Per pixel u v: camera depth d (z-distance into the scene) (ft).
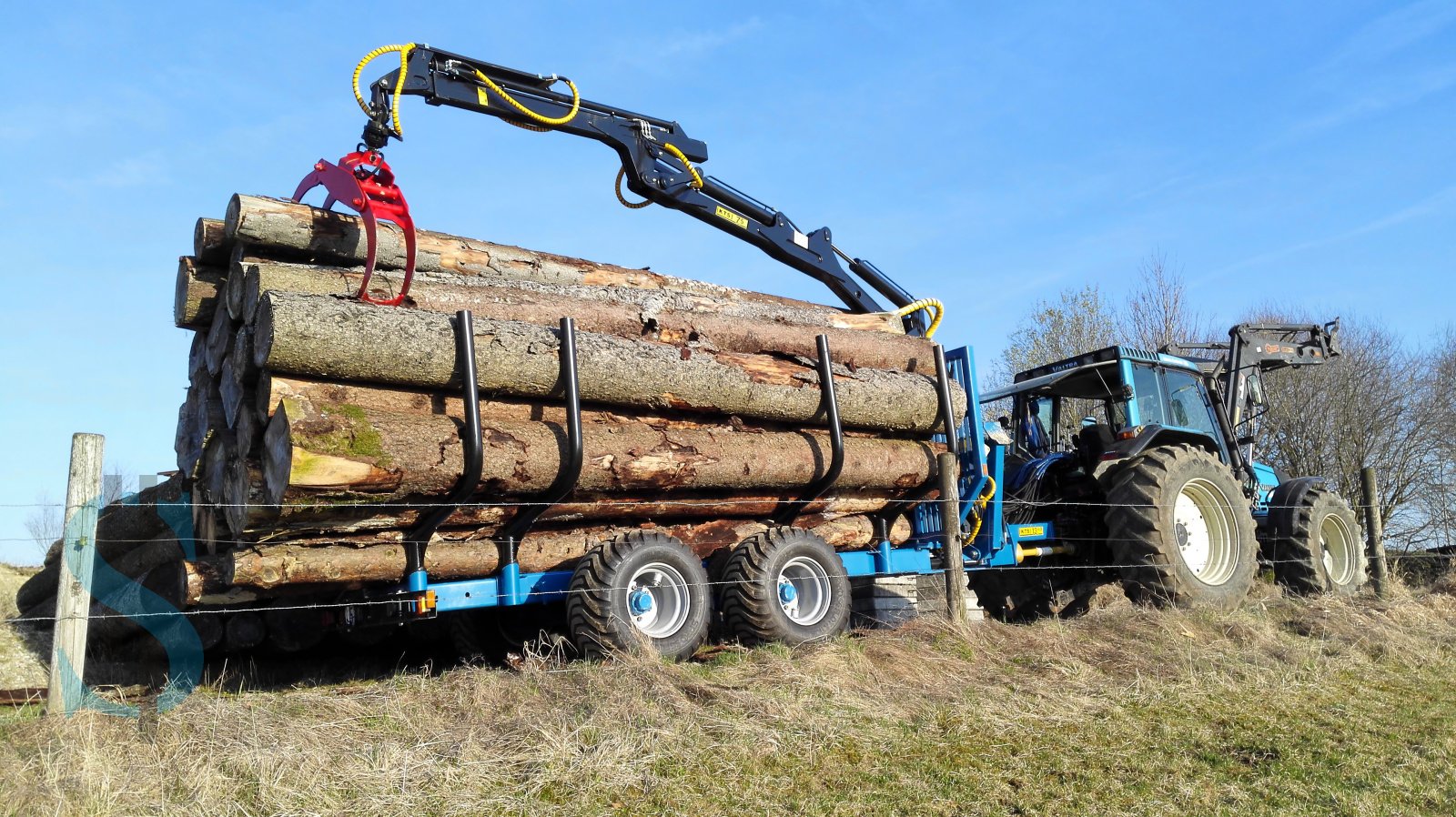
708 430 22.35
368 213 18.28
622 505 21.27
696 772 13.67
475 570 19.92
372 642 24.90
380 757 13.29
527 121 24.07
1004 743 15.52
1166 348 33.09
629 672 17.04
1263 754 15.16
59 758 12.91
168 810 11.76
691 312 23.59
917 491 26.32
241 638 22.80
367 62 20.84
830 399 23.44
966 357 27.20
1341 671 21.38
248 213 18.95
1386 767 14.48
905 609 27.20
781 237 29.40
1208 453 28.68
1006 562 27.27
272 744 13.57
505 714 15.64
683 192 27.14
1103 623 24.12
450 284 20.45
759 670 18.51
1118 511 27.02
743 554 21.13
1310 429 63.10
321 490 16.66
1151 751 15.24
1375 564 32.63
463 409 19.17
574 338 19.70
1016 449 32.17
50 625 23.43
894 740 15.53
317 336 16.99
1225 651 22.33
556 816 12.09
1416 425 63.46
